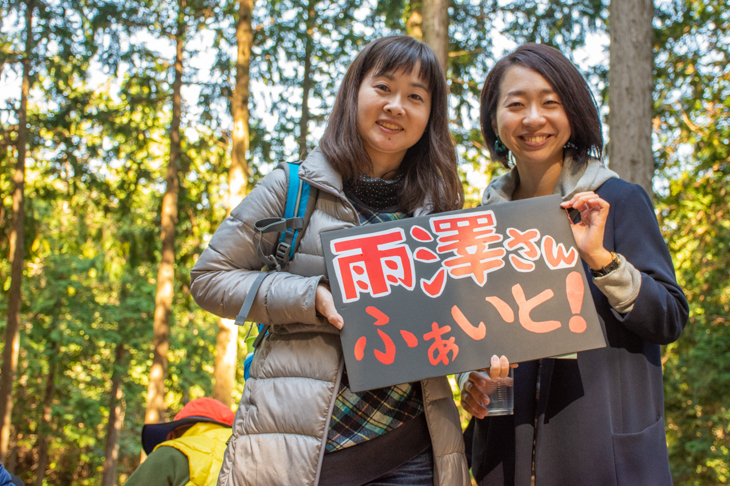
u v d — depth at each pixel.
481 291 1.64
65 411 18.47
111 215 15.57
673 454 8.79
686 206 8.21
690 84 8.66
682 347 8.48
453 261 1.66
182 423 2.79
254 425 1.60
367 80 1.80
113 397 18.75
